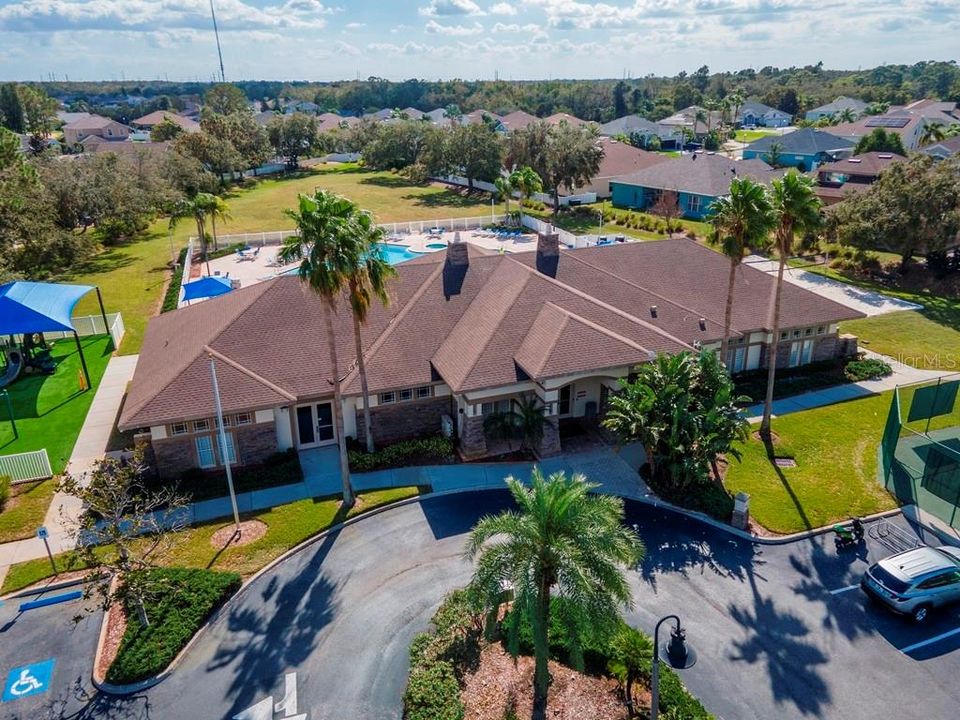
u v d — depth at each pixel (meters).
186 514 25.02
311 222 22.94
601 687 18.09
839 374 38.34
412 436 31.67
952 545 24.34
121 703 18.09
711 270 40.66
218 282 48.00
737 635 20.28
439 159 100.81
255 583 22.48
